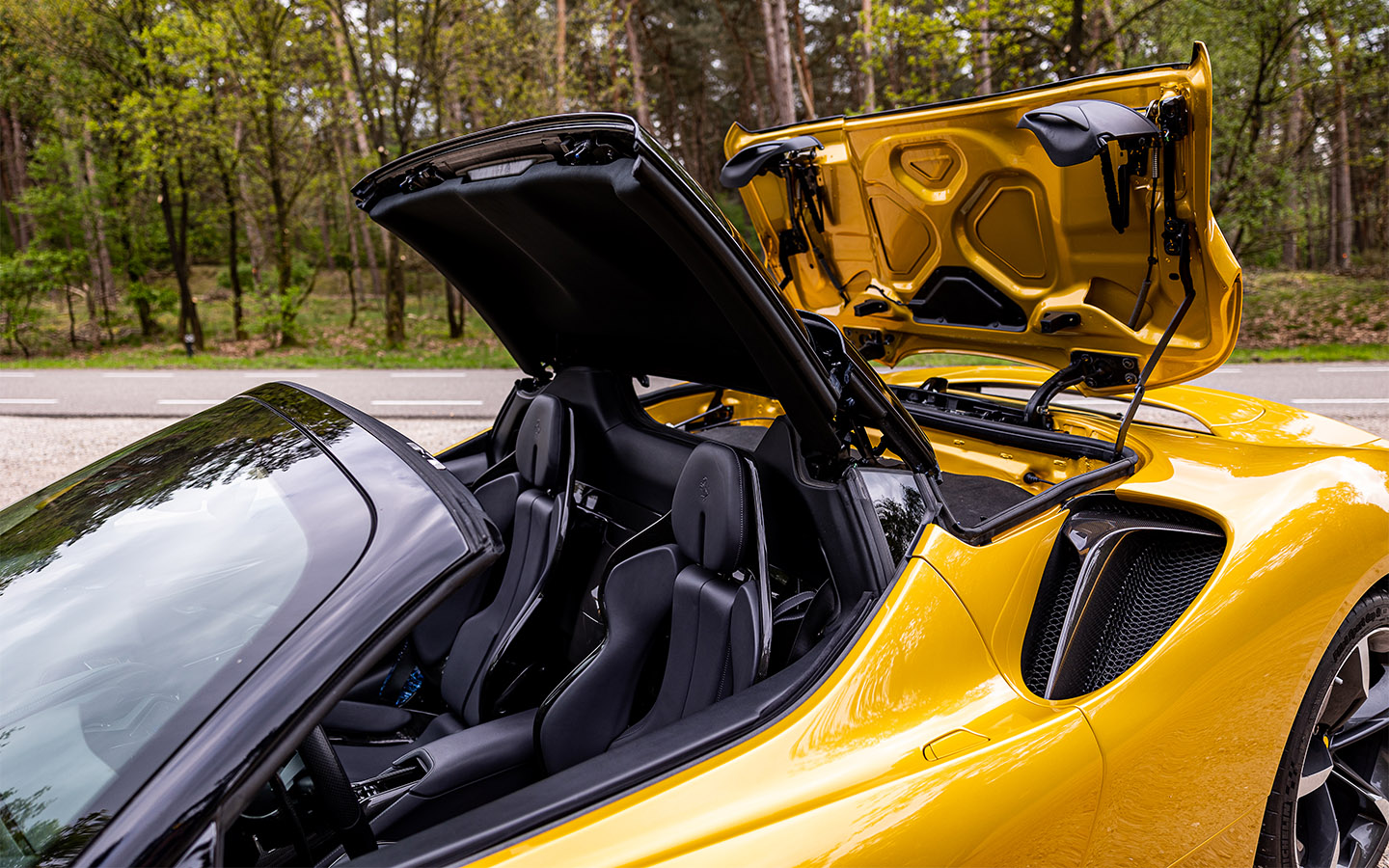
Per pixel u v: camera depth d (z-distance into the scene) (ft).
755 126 101.86
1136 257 7.43
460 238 7.14
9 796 3.25
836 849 3.75
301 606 3.51
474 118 65.51
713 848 3.58
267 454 4.85
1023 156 7.61
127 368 54.44
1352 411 25.81
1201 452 7.09
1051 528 5.89
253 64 62.69
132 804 2.92
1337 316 53.83
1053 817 4.52
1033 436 7.75
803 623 5.55
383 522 3.88
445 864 3.29
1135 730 5.00
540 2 69.87
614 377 7.91
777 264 10.77
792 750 4.09
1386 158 65.46
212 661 3.44
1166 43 49.73
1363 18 43.75
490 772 6.18
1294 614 5.82
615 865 3.41
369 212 7.13
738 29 106.11
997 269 8.69
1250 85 48.14
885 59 51.96
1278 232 53.01
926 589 4.93
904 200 8.84
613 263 5.83
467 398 36.19
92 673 3.66
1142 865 5.20
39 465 25.04
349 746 7.29
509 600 7.49
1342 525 6.18
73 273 82.69
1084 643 5.42
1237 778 5.72
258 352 70.54
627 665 6.24
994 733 4.55
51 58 71.82
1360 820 6.96
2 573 4.62
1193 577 5.88
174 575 4.05
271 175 73.51
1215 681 5.43
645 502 7.24
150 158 64.75
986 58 44.24
